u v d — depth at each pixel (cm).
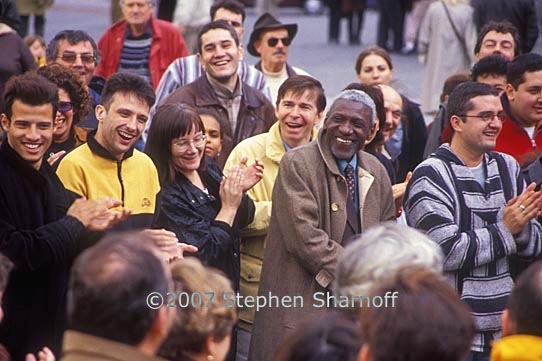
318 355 977
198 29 3428
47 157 1759
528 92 1980
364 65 2566
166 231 1535
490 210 1711
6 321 1473
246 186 1716
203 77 2255
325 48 5297
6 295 1470
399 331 937
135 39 2794
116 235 998
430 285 968
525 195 1677
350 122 1656
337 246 1634
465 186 1709
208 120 2025
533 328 1098
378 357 943
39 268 1449
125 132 1605
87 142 1630
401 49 5112
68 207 1564
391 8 5062
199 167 1748
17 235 1440
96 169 1612
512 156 1977
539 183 1859
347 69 4606
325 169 1675
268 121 2277
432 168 1712
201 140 1712
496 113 1711
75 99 1811
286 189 1659
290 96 1886
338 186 1672
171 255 1514
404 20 5109
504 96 2025
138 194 1642
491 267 1692
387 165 2023
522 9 3303
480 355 1697
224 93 2238
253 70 2428
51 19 6134
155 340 975
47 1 4016
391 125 2250
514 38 2500
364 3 5475
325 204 1666
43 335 1498
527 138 2006
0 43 2612
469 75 2430
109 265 958
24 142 1477
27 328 1484
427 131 2517
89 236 1524
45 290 1494
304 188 1652
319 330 992
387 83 2566
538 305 1093
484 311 1684
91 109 2014
